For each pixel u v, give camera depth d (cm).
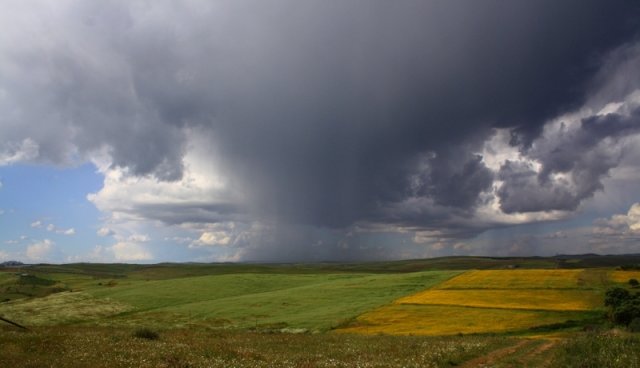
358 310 7506
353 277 13525
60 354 2469
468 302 7775
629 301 5744
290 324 6588
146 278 19788
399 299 8519
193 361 2400
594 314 6312
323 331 5984
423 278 11550
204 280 12825
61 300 9425
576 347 3012
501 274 11250
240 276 13700
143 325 6938
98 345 2856
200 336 4353
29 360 2223
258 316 7481
